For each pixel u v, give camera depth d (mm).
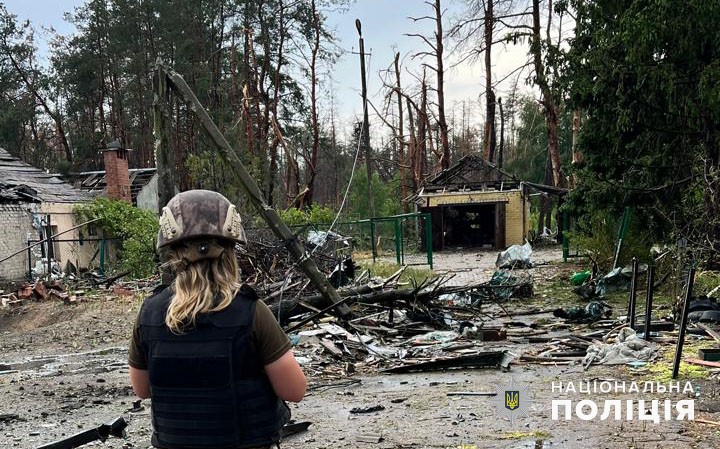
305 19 39438
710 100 12945
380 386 6988
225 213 1954
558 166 31844
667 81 13883
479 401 6000
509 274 14789
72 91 48656
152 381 1890
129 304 14109
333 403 6273
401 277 17875
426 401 6117
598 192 16031
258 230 15062
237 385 1846
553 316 11898
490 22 33875
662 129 15195
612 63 15031
